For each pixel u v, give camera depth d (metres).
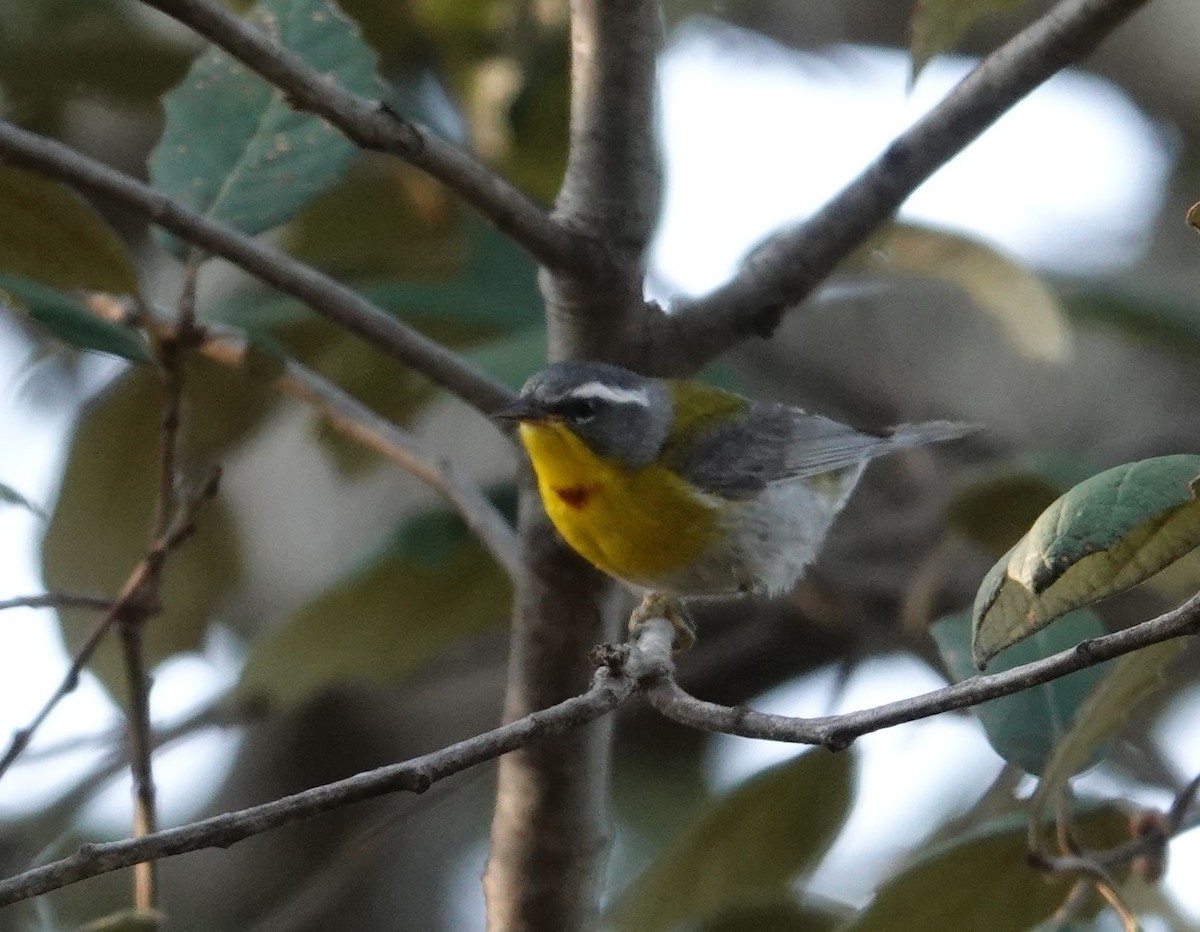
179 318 7.98
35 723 7.37
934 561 11.04
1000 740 7.75
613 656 6.15
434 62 11.84
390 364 11.59
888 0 14.73
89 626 10.61
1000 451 14.22
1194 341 11.60
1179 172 15.00
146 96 11.92
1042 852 7.11
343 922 13.47
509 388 9.25
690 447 10.66
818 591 12.03
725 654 13.16
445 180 7.07
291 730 13.72
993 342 14.69
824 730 5.54
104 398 11.07
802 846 9.18
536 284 11.35
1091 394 14.27
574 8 7.62
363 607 10.38
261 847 13.55
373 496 13.52
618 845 13.14
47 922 8.48
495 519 8.77
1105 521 5.39
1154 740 11.45
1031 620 5.83
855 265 9.89
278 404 11.49
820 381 14.75
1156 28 14.54
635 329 7.99
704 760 13.51
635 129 7.61
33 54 11.55
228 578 11.60
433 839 14.01
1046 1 13.97
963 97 7.80
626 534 10.45
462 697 13.78
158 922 7.04
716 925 9.16
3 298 8.34
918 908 7.83
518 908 8.06
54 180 7.36
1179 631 4.97
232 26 6.30
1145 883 7.95
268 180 8.84
